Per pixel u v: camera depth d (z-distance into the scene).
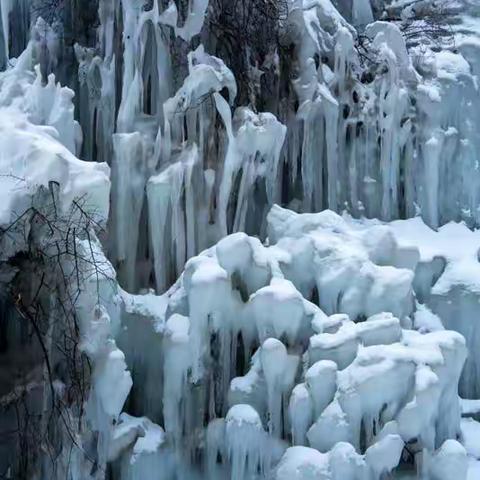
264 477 8.93
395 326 9.22
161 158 10.85
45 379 9.02
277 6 12.55
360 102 12.48
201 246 11.02
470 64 13.55
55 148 8.93
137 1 11.21
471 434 9.72
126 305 9.88
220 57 12.27
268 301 9.30
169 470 9.30
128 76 11.07
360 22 15.27
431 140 12.30
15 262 9.00
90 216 8.88
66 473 8.82
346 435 8.66
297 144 12.32
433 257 10.98
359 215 12.39
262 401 9.19
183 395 9.40
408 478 8.83
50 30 11.89
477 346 10.59
